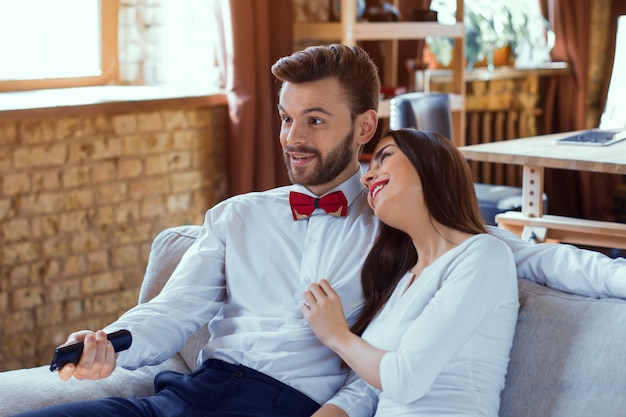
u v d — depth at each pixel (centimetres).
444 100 429
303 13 450
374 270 190
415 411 164
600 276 175
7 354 363
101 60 436
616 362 163
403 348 163
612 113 650
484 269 166
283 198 206
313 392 188
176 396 188
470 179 180
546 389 170
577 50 603
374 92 202
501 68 571
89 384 207
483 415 162
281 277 199
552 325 174
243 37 402
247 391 187
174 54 441
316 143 196
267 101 414
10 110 343
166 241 242
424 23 468
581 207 619
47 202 367
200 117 412
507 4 598
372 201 181
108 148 382
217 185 424
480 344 167
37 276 368
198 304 203
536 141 353
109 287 391
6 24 399
